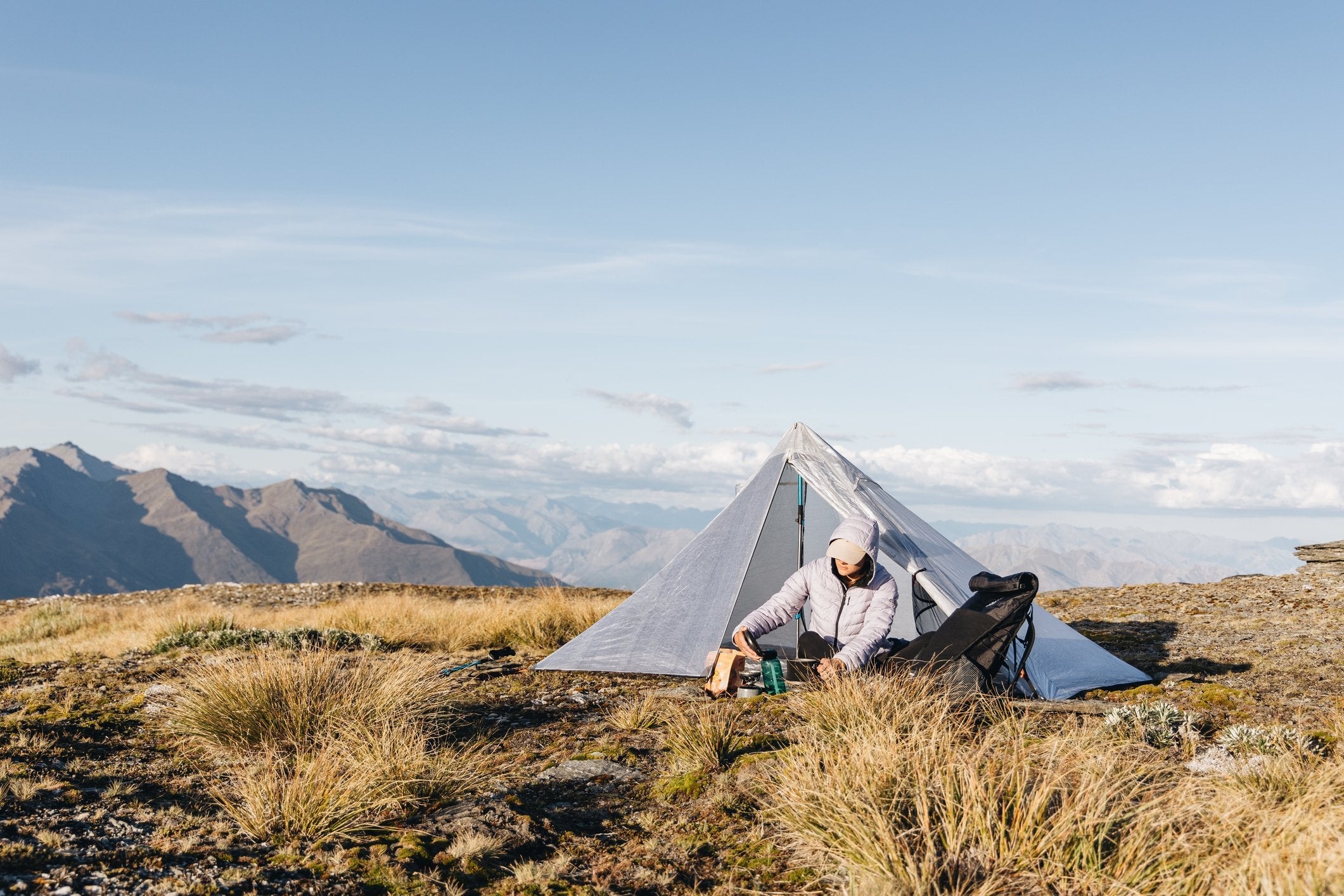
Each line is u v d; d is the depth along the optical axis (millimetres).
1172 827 3082
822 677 5551
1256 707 5762
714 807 4008
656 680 7605
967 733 4449
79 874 2922
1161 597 14008
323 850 3355
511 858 3420
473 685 7250
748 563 8508
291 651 7211
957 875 2986
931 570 7617
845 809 3352
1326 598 12086
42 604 20953
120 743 5074
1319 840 2715
